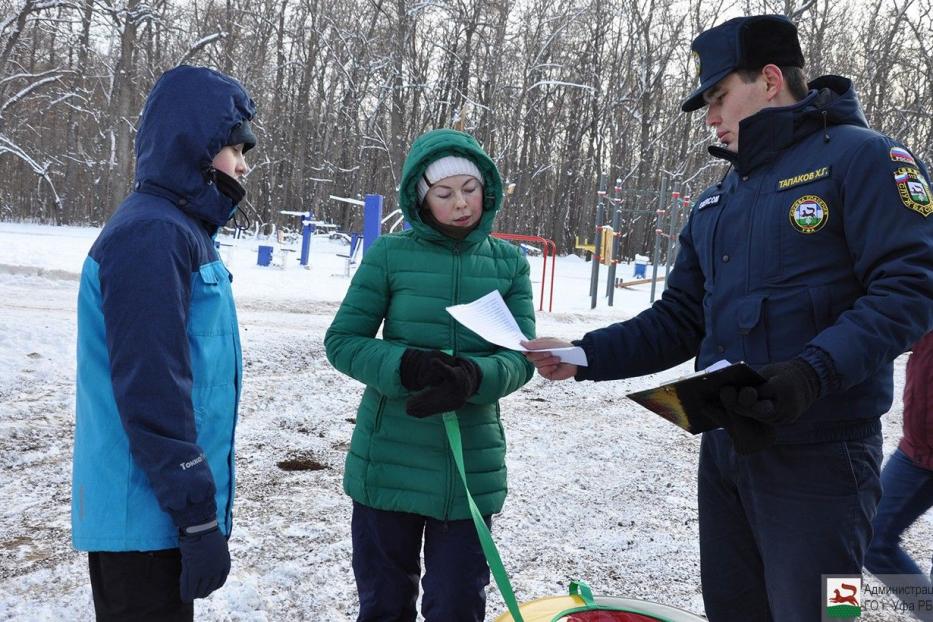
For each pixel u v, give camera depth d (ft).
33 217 129.49
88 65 104.37
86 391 6.07
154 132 6.30
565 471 17.08
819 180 6.21
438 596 7.90
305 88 116.37
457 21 97.96
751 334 6.43
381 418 8.18
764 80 6.70
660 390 5.82
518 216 117.70
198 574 5.77
